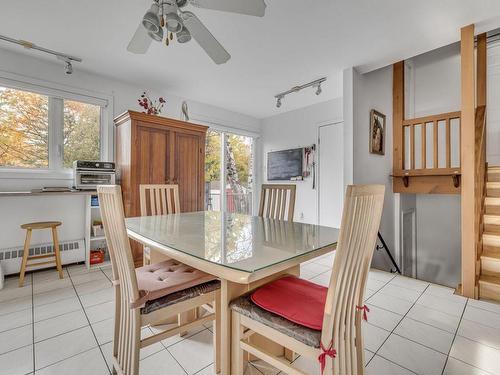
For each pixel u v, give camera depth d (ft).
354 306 3.70
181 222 6.65
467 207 7.72
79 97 10.18
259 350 3.75
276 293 3.94
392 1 6.39
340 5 6.53
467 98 7.67
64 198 10.09
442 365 4.80
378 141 11.63
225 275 3.09
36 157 9.68
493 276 7.91
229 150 16.65
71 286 8.21
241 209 17.22
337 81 11.38
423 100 14.25
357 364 3.93
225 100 13.82
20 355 4.99
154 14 4.57
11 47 8.52
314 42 8.24
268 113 16.44
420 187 11.77
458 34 7.84
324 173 14.25
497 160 12.17
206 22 7.18
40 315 6.46
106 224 4.21
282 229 5.69
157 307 4.00
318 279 8.93
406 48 8.62
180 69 10.12
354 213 2.91
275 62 9.55
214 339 4.60
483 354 5.09
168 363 4.85
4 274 8.58
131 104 11.53
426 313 6.66
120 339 4.36
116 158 11.03
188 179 11.51
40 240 9.58
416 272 14.78
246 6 4.75
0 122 9.04
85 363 4.79
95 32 7.64
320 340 3.09
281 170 16.28
